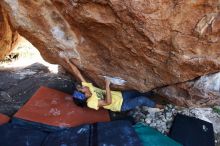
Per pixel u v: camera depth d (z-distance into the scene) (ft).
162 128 16.17
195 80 14.65
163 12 11.44
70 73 18.40
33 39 14.83
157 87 15.78
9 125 15.33
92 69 15.53
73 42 14.37
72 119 16.26
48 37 14.39
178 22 11.76
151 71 14.48
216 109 17.15
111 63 14.84
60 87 19.36
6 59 23.77
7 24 21.61
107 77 15.70
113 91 16.89
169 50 12.90
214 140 15.37
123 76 15.31
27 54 24.70
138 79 15.20
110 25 12.48
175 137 15.24
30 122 15.74
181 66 13.50
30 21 13.76
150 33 12.21
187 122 15.98
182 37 12.24
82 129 15.21
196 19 11.59
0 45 22.09
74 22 13.16
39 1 12.85
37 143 14.49
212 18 11.46
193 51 12.69
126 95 16.84
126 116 17.10
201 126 15.81
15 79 20.43
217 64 13.01
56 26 13.78
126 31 12.51
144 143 14.47
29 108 16.80
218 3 10.97
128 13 11.63
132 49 13.41
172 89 15.74
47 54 15.74
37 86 19.52
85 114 16.74
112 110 16.93
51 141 14.51
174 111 17.07
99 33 13.28
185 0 11.09
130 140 14.44
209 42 12.23
